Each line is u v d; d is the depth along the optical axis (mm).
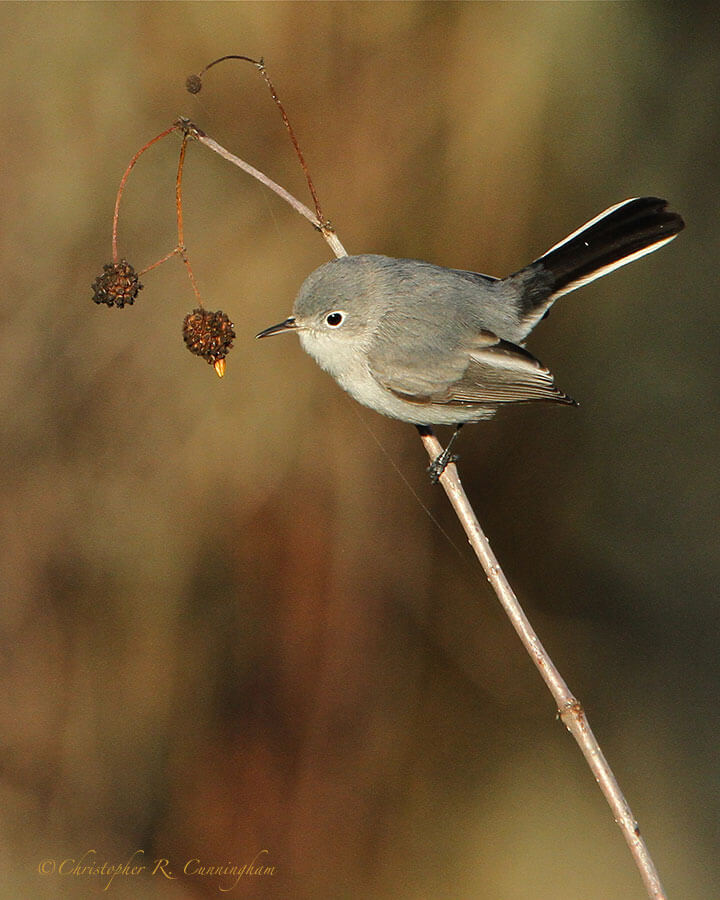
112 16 12422
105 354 12055
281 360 12531
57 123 12148
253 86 12734
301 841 11734
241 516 12453
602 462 14938
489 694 13023
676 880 11828
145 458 12141
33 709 11328
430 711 12742
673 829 12406
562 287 8742
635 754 13078
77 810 11266
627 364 15312
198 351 6750
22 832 10922
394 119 12797
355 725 12461
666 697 13711
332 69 12711
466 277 8617
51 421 11852
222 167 12750
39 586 11602
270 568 12539
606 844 12078
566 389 14984
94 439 11992
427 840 11891
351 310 8133
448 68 12891
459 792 12297
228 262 12578
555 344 14977
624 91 15234
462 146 13000
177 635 12047
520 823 12109
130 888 10867
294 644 12508
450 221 13086
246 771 11945
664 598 14500
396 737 12508
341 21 12664
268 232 12719
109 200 12297
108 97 12344
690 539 14703
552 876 11609
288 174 12750
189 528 12219
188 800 11703
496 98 13047
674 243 15664
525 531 14375
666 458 15078
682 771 12953
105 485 11992
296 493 12609
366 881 11516
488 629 13266
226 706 12211
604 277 15211
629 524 14766
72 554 11758
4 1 11953
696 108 15750
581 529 14641
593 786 12742
